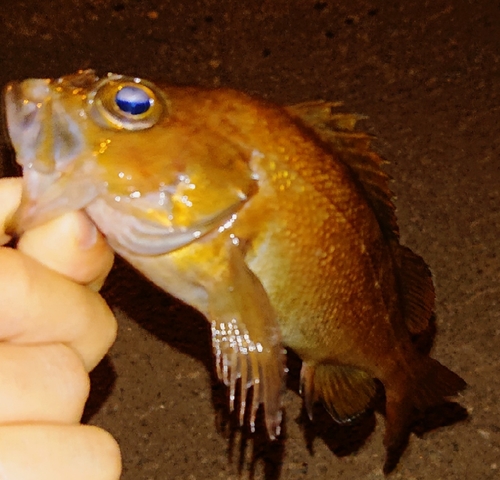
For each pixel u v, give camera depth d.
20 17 0.64
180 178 0.33
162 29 0.64
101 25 0.64
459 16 0.63
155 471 0.51
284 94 0.61
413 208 0.56
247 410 0.51
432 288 0.41
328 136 0.36
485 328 0.53
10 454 0.30
